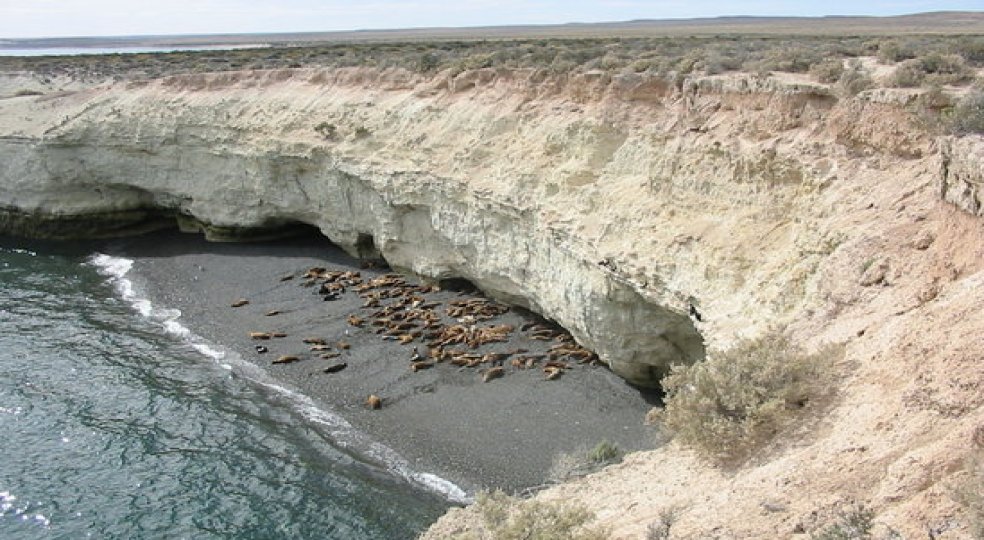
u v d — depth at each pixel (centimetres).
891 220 1617
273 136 4328
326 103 4334
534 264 3019
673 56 3059
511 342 3062
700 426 1301
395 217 3800
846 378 1268
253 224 4597
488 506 1272
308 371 2938
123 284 4116
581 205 2722
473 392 2681
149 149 4734
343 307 3578
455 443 2377
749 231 2069
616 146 2802
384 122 3947
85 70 6181
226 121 4559
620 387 2647
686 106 2517
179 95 4862
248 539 1975
